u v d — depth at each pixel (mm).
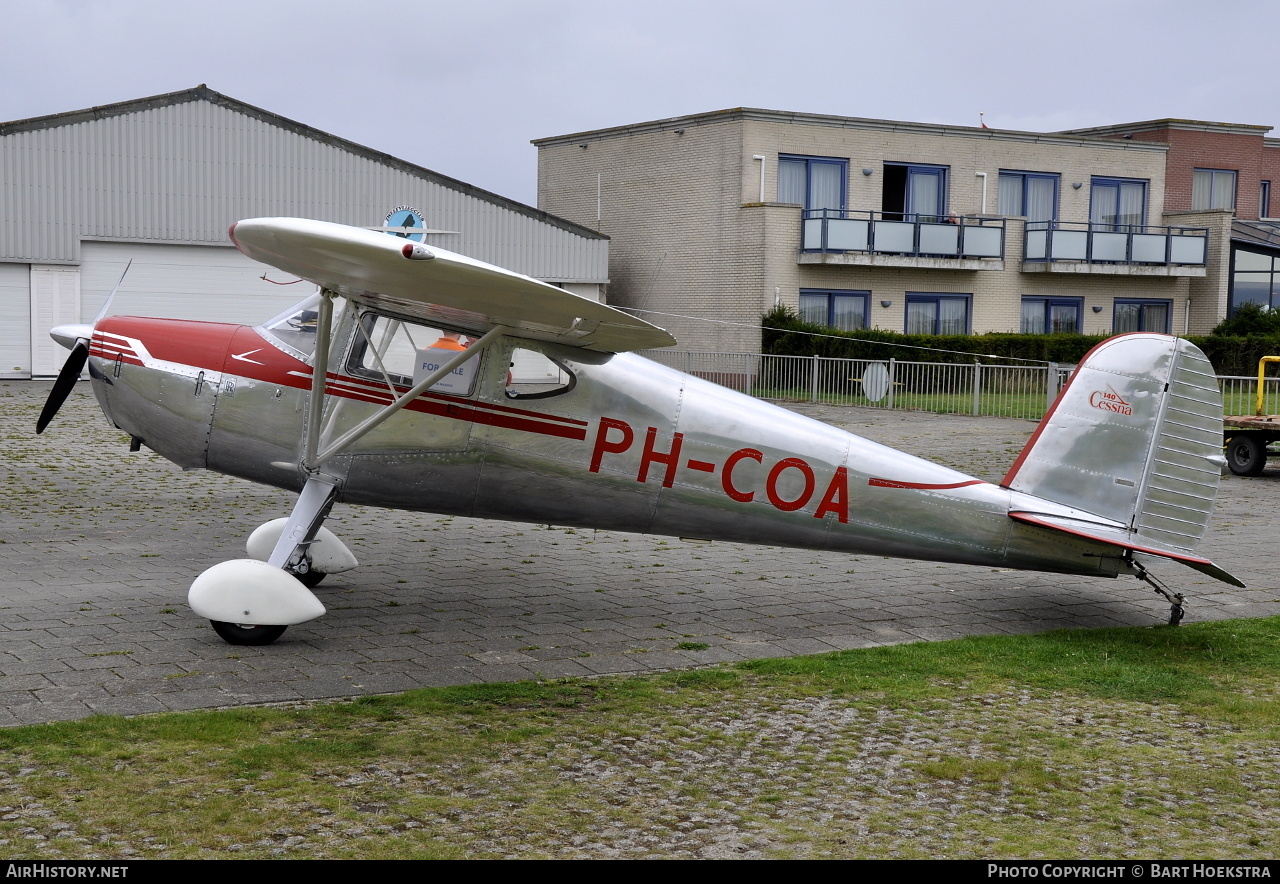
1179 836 4227
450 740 4980
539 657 6332
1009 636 7066
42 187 23938
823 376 25281
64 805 4148
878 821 4297
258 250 5711
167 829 3990
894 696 5844
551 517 7148
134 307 25125
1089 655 6680
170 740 4809
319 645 6359
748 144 27750
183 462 7180
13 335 24188
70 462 13258
